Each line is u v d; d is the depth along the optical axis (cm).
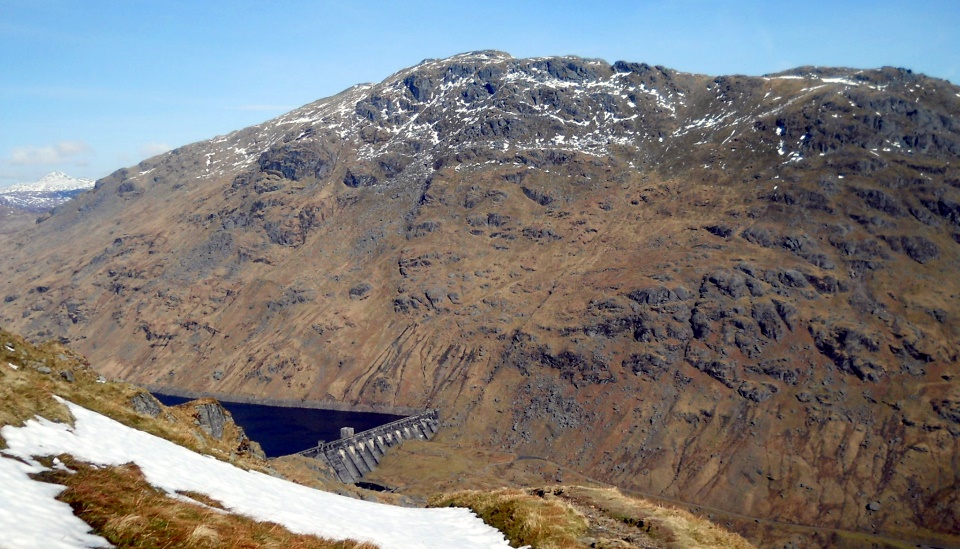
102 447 2708
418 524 3412
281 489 3509
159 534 1872
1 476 1892
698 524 3209
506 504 3444
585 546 2836
